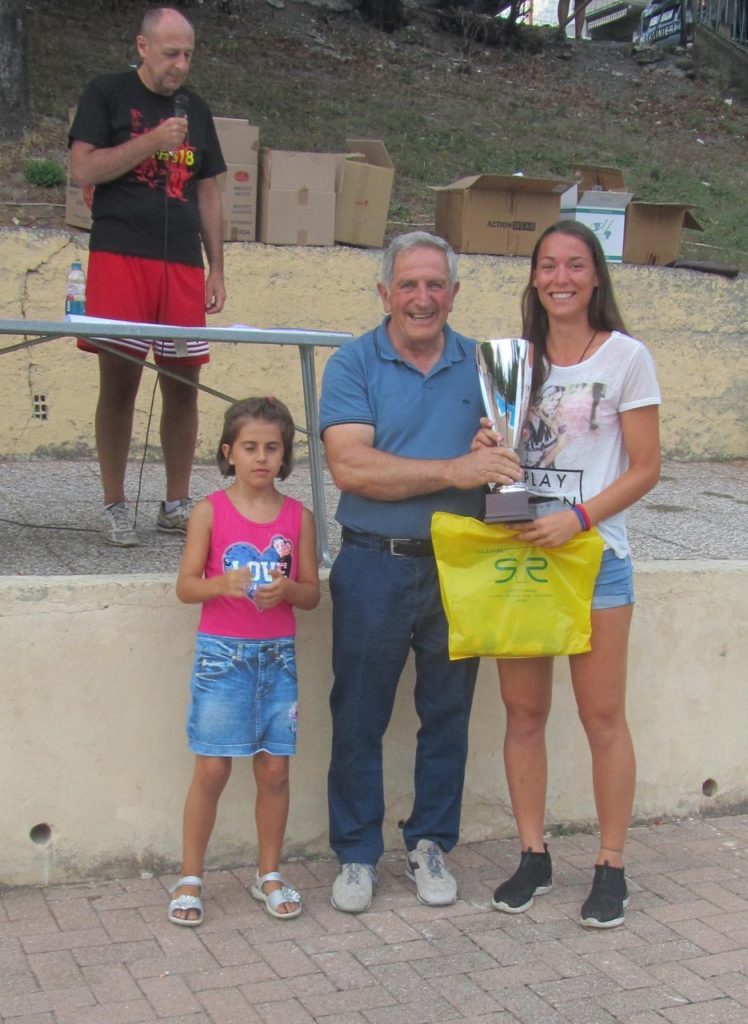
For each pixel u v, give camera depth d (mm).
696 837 4074
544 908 3488
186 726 3559
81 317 3781
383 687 3350
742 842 4039
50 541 4281
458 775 3504
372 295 6590
